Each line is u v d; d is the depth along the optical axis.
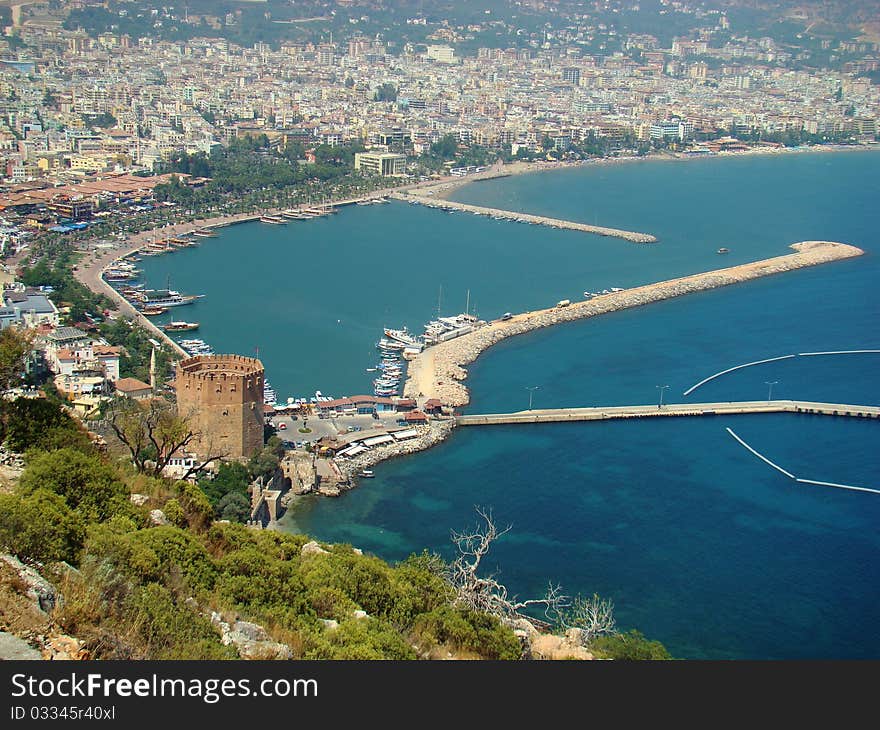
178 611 141.88
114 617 131.75
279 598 169.75
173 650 130.75
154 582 151.38
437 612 188.62
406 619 184.38
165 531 168.88
